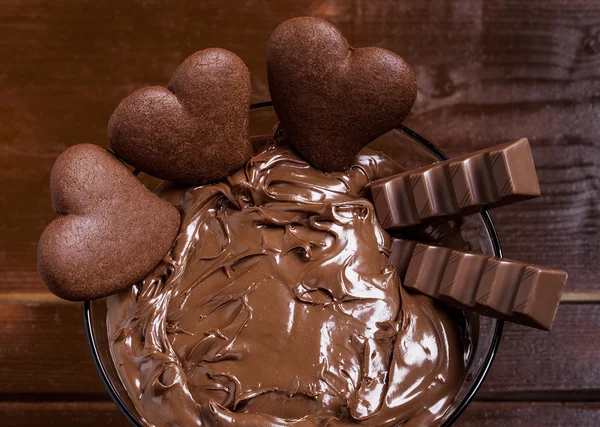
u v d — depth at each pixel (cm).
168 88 45
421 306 46
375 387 44
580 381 53
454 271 45
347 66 44
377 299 45
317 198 47
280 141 48
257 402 44
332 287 45
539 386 54
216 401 44
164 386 44
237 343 45
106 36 55
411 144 49
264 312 45
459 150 55
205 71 44
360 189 48
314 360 44
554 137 55
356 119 45
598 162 54
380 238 46
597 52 55
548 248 54
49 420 54
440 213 45
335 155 46
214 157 46
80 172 44
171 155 45
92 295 44
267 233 46
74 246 43
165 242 45
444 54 55
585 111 55
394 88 44
